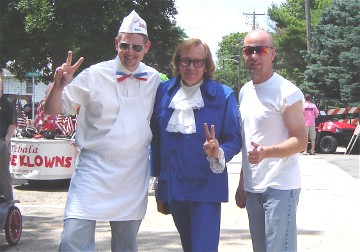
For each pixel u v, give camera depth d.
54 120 10.88
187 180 3.86
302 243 6.38
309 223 7.45
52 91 3.75
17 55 22.58
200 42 3.92
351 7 27.73
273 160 3.88
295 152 3.77
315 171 13.22
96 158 3.89
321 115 20.50
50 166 10.18
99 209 3.79
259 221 4.01
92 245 3.83
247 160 3.97
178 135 3.89
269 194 3.87
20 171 10.32
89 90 3.86
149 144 4.07
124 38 3.93
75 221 3.74
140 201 3.98
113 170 3.87
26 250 6.18
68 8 20.56
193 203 3.86
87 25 20.64
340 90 27.31
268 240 3.88
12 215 6.29
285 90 3.80
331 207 8.58
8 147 6.43
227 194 3.94
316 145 19.70
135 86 3.98
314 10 41.06
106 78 3.90
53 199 9.60
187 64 3.88
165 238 6.64
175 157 3.90
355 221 7.58
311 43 31.06
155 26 23.20
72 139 10.33
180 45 3.94
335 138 19.36
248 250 6.07
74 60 21.83
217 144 3.66
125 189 3.91
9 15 21.97
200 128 3.86
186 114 3.88
